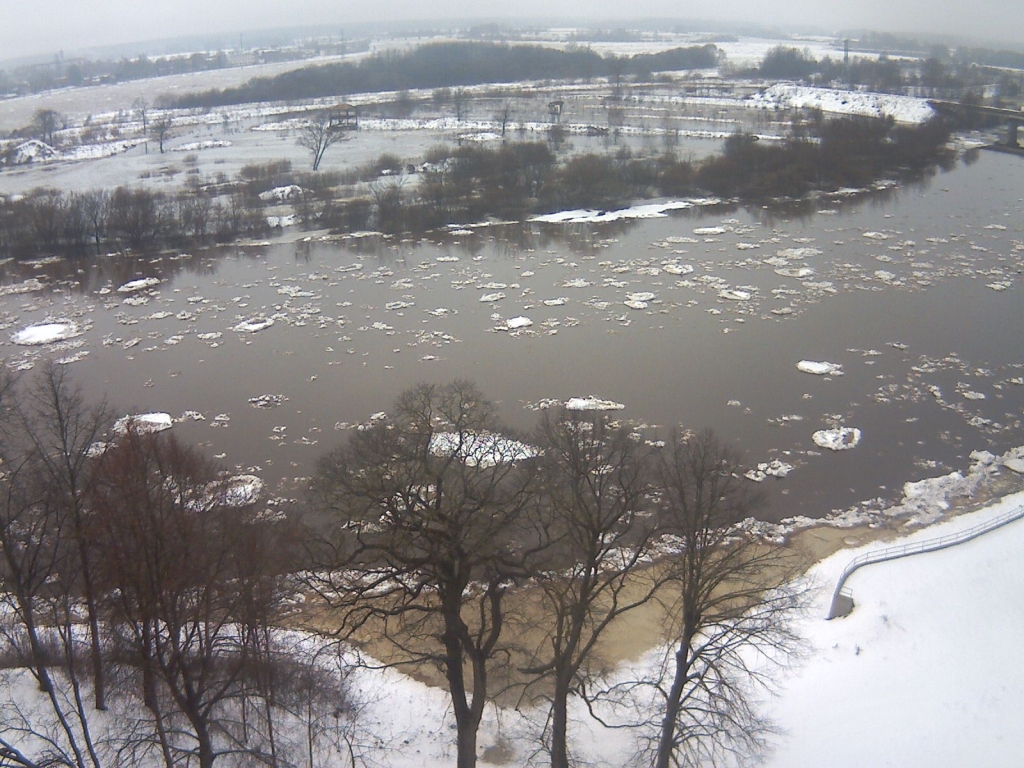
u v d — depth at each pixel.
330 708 31.31
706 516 30.80
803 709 31.41
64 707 29.47
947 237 97.31
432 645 35.97
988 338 70.31
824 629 36.53
